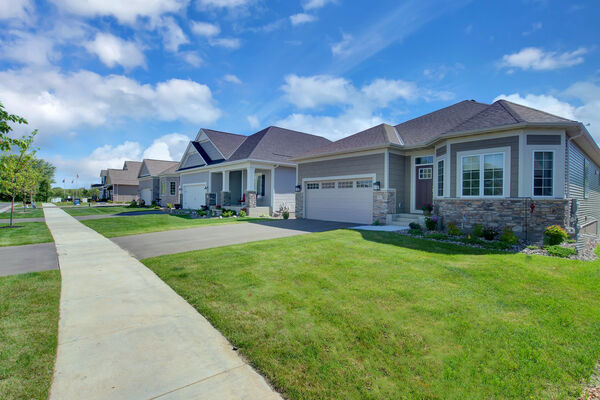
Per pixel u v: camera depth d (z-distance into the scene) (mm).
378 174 12930
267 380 2654
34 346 3125
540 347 3146
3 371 2678
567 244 7852
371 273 5504
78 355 2984
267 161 18641
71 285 5160
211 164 21734
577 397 2434
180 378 2652
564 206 8219
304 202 16859
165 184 30422
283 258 6633
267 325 3617
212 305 4219
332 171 15094
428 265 6004
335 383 2590
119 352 3057
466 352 3049
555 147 8578
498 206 9047
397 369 2779
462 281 5078
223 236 10203
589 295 4508
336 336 3350
